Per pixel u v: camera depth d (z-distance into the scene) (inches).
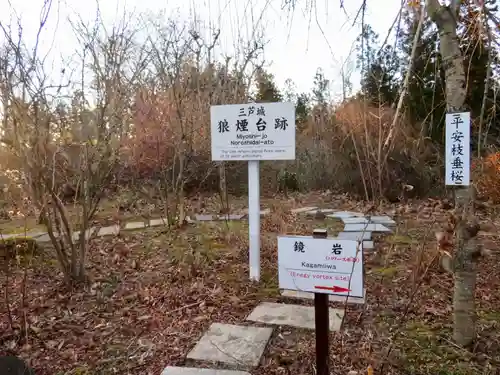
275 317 128.5
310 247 90.9
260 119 153.8
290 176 438.0
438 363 100.2
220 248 207.2
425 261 157.5
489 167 277.4
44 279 168.2
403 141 298.2
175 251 202.4
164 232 243.1
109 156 171.9
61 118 162.4
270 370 100.3
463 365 98.9
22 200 183.8
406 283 151.9
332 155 407.5
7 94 136.9
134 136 297.1
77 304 143.2
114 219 272.8
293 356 105.6
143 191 308.0
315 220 282.2
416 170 328.2
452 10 95.1
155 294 149.1
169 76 262.8
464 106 97.2
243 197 400.8
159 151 291.1
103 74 199.9
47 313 136.2
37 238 226.5
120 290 154.1
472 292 106.1
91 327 126.6
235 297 145.1
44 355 111.6
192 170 315.3
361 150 340.8
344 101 328.8
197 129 287.1
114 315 134.5
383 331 117.2
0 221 266.1
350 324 122.5
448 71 98.0
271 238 219.9
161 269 176.9
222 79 324.5
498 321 121.8
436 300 137.1
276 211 276.8
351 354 104.5
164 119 291.3
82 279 159.8
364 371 97.3
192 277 164.4
